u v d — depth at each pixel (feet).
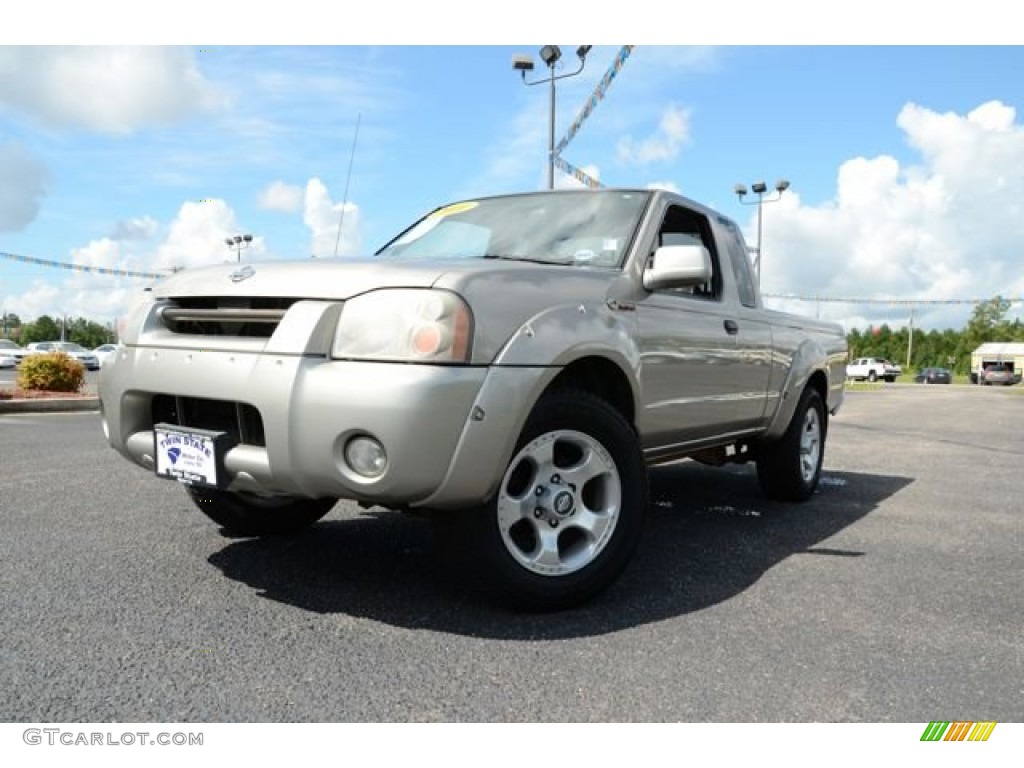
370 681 8.04
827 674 8.46
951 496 19.53
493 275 9.65
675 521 16.01
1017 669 8.70
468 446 8.96
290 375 9.03
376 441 8.77
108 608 9.90
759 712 7.59
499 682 8.09
